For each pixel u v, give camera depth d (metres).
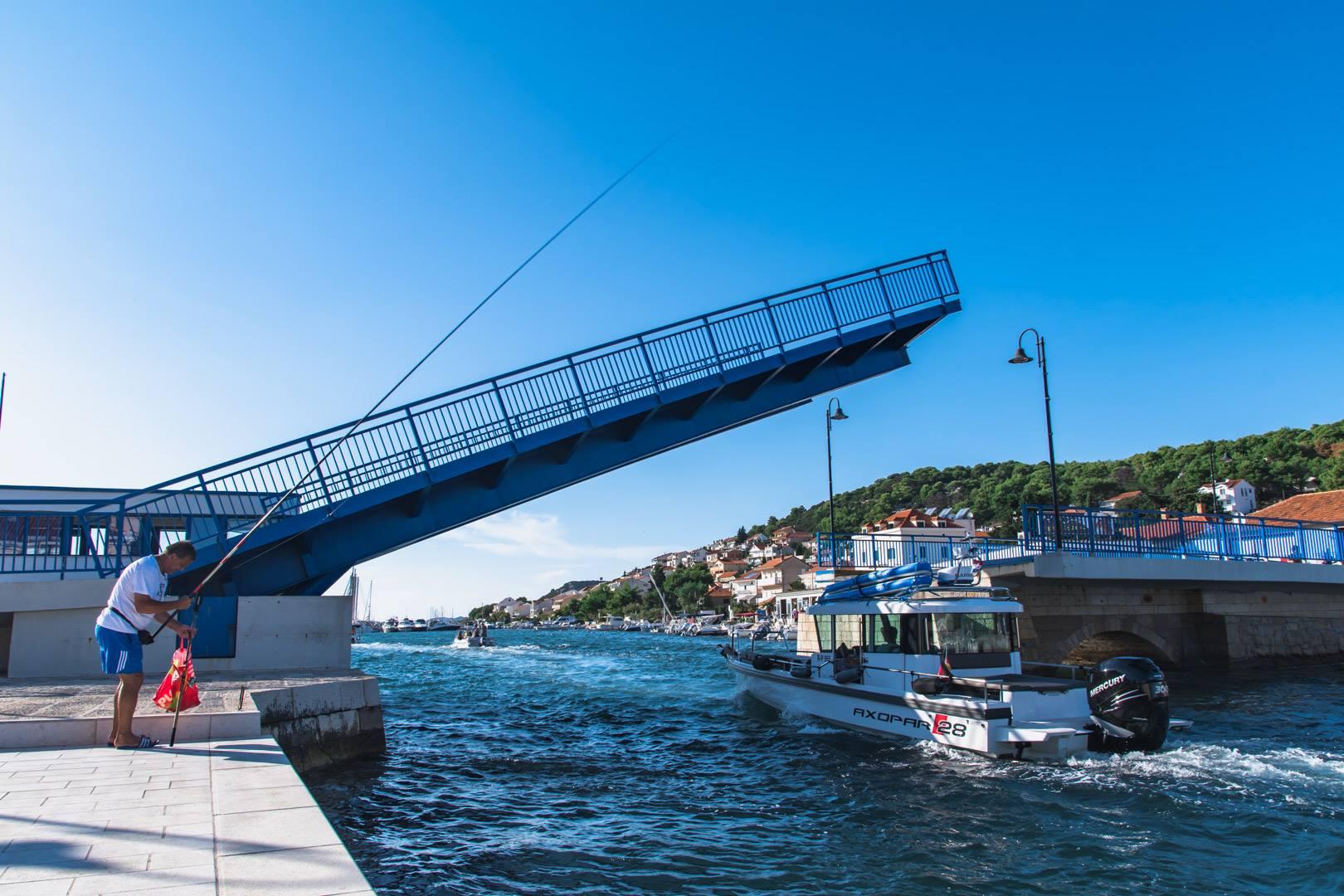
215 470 14.36
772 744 14.11
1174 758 11.60
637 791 10.67
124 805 4.68
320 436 15.02
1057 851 8.00
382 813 9.33
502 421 16.12
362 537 15.75
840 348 18.92
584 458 17.50
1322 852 7.78
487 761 12.67
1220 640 25.81
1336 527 25.48
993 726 11.56
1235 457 124.06
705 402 18.23
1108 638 28.22
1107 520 22.59
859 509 198.62
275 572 15.19
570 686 26.48
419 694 24.23
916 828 8.84
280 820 4.37
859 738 14.26
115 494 18.22
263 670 13.45
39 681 11.28
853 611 15.40
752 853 8.09
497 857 7.86
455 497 16.48
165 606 6.75
